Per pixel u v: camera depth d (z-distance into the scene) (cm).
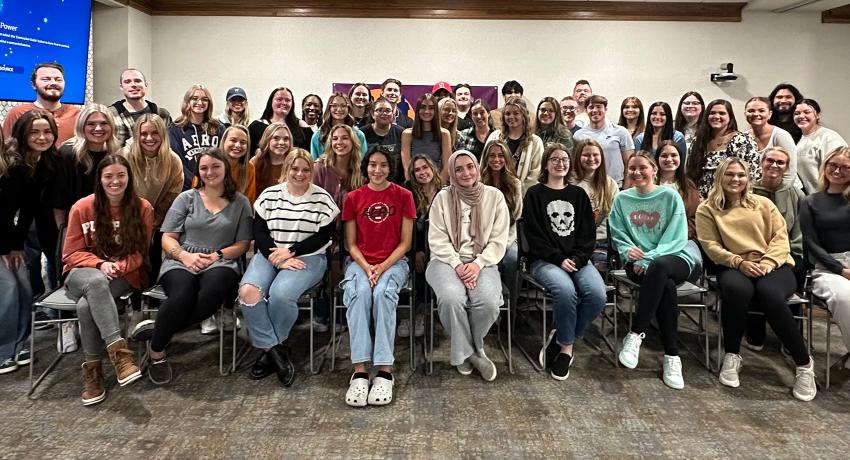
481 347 247
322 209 260
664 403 224
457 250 261
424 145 337
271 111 374
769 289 239
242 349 276
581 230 270
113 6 521
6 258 247
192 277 240
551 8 559
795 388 230
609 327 314
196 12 557
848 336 237
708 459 184
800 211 271
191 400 222
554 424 206
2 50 403
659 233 277
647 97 570
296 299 238
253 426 203
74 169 267
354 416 211
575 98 498
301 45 564
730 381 239
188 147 317
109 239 241
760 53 566
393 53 565
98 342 223
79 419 206
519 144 329
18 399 221
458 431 201
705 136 324
